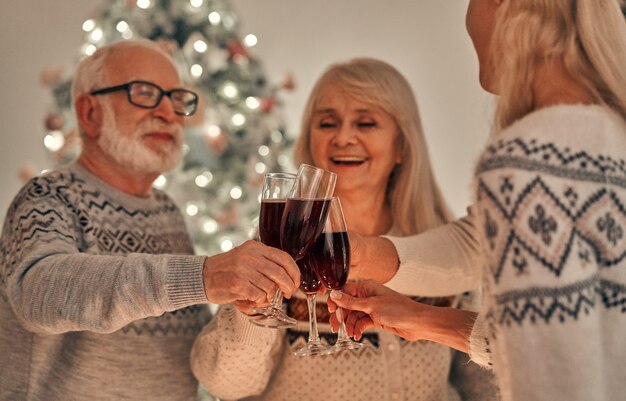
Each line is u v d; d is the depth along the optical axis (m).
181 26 3.56
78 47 4.73
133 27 3.49
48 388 1.94
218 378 1.89
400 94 2.19
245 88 3.75
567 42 1.14
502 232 1.01
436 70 4.89
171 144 2.23
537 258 0.99
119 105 2.15
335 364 1.95
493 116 1.28
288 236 1.43
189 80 3.59
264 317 1.50
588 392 0.96
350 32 5.07
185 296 1.49
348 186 2.16
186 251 2.28
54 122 3.59
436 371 2.04
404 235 2.24
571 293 0.98
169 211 2.28
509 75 1.17
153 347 2.01
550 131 1.04
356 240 1.81
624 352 1.00
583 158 1.03
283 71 5.14
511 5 1.19
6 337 1.92
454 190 4.81
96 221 2.01
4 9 4.62
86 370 1.92
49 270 1.61
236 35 3.81
